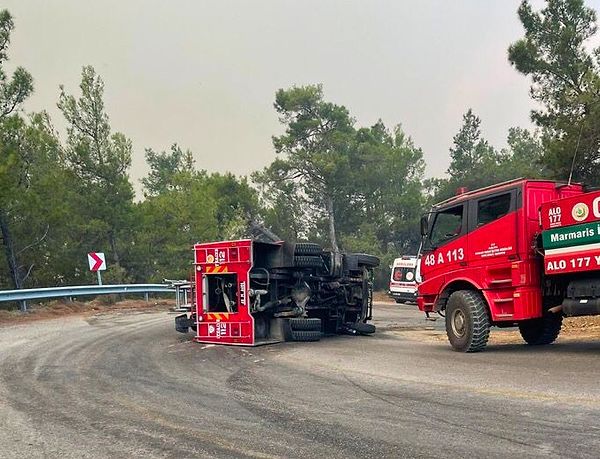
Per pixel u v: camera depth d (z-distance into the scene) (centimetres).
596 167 2094
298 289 1245
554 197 987
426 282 1131
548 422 534
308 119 4603
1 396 713
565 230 889
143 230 3253
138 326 1611
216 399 673
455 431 516
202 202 3516
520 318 951
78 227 2803
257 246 1206
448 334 1052
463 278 1046
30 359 1004
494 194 1012
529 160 5072
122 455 482
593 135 2017
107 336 1355
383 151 4672
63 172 2694
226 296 1191
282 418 580
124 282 2930
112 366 923
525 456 446
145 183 6781
